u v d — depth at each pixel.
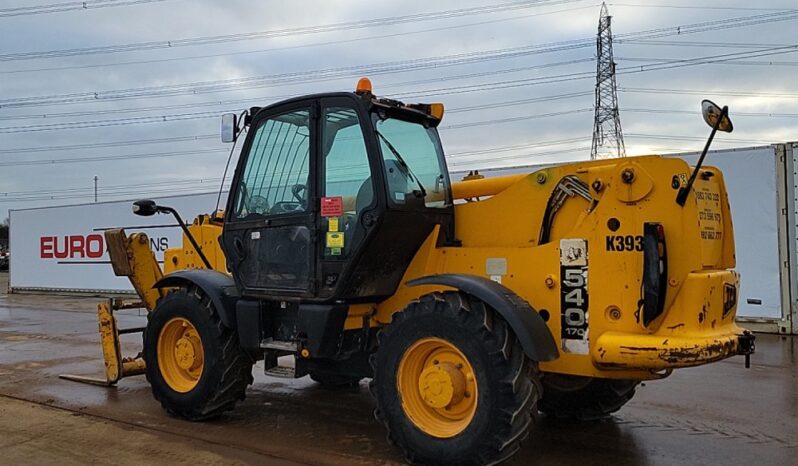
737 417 5.11
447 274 4.04
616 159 3.90
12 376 6.86
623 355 3.64
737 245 9.54
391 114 4.48
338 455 4.26
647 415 5.19
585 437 4.64
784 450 4.32
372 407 5.54
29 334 10.30
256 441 4.57
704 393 5.91
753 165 9.41
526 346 3.59
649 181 3.70
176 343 5.29
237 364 4.98
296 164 4.62
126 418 5.16
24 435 4.71
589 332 3.82
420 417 3.96
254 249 4.80
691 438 4.59
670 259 3.66
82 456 4.25
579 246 3.87
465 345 3.73
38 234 19.19
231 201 4.98
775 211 9.27
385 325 4.55
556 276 3.95
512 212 4.36
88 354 8.29
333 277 4.36
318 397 5.90
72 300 16.94
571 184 4.09
